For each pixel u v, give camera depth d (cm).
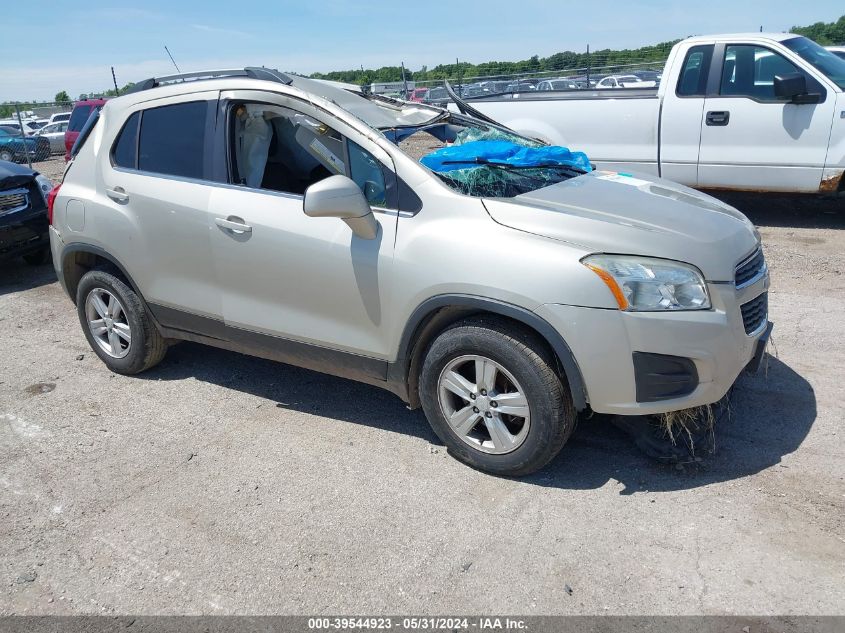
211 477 351
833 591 257
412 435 383
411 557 287
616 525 300
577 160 430
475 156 372
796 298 562
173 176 411
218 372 475
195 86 408
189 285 410
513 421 334
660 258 304
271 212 370
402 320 337
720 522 298
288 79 405
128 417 418
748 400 399
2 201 698
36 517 326
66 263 470
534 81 2188
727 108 776
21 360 514
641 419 351
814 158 743
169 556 295
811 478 324
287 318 377
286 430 395
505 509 314
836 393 402
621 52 2509
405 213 336
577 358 300
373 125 388
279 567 286
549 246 306
